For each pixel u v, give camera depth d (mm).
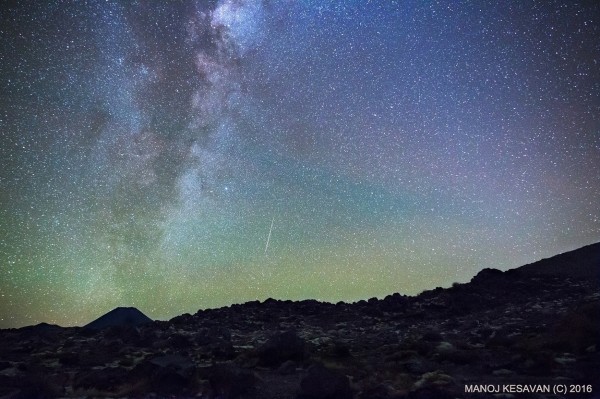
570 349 11797
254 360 12906
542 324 15578
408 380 9773
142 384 10109
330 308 24828
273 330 20188
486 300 21828
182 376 10188
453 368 11023
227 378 10000
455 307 21359
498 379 9734
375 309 23234
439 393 8531
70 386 10695
